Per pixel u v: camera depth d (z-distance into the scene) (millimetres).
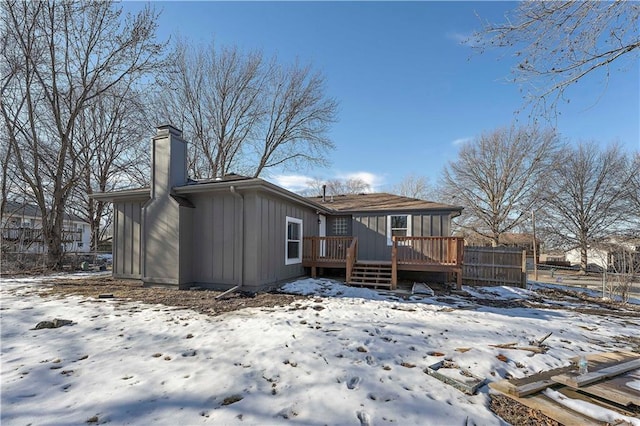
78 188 17547
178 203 7836
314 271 10250
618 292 9820
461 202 27000
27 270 12242
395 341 4152
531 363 3578
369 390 2822
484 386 3010
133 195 8898
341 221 13180
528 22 4402
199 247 8180
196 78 20500
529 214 24391
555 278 18156
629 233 21125
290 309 5910
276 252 8664
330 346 3861
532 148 24125
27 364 3242
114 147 17844
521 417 2520
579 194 23094
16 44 12156
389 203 13312
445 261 9383
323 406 2547
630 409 2631
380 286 9039
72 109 13773
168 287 7867
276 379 2986
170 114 19656
